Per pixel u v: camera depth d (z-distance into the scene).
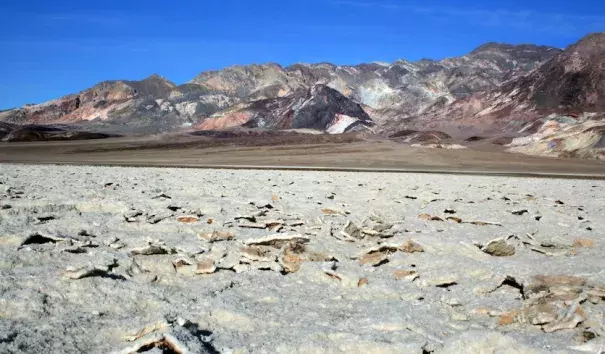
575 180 41.66
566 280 8.20
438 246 11.27
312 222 13.84
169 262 9.02
